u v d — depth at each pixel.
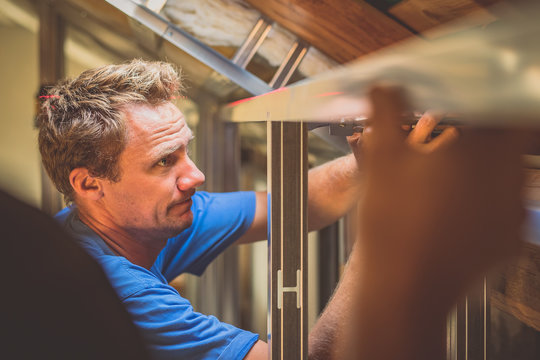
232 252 2.01
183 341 0.68
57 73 1.81
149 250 0.86
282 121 0.53
